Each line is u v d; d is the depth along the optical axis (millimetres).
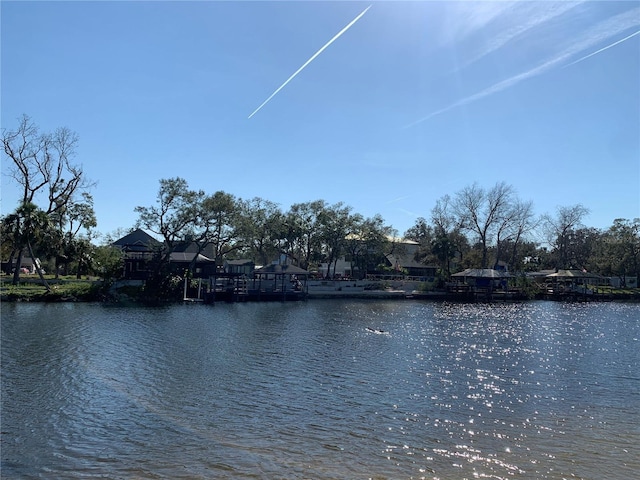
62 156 58500
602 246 103125
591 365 23234
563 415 15102
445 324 41438
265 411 15289
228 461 11391
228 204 62844
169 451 11984
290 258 92562
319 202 88062
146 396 16875
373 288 78250
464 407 15906
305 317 44750
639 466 11227
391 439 12883
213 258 84812
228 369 21250
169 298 57219
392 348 27547
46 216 53531
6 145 54688
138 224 60188
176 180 60562
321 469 10961
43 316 38594
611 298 86250
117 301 52719
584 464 11312
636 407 16062
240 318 42500
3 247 65312
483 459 11586
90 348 25500
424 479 10484
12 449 12078
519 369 22141
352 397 16984
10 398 16328
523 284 84125
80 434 13141
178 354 24484
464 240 95688
